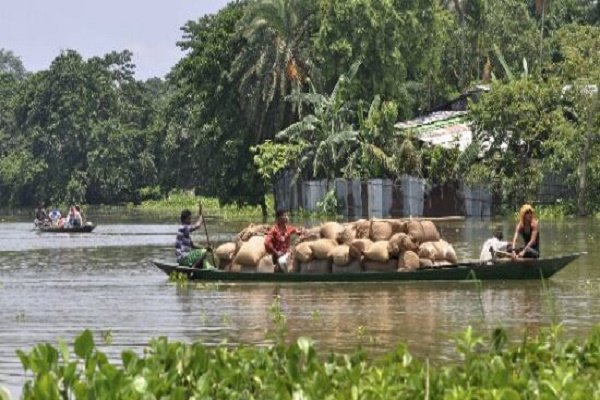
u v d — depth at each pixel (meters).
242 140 82.31
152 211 116.50
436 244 31.38
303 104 80.75
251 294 28.62
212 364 12.17
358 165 73.69
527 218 31.23
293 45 79.19
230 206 99.88
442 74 95.62
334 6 78.50
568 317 23.31
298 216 78.25
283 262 31.61
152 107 142.75
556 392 10.97
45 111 134.12
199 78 84.56
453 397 10.70
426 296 27.45
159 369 11.80
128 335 21.67
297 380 11.63
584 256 39.53
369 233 31.33
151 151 133.88
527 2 105.81
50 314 25.33
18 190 134.00
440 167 69.56
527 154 68.62
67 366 11.15
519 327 21.84
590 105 65.06
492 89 67.88
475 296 27.28
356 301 26.69
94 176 130.88
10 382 16.66
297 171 76.50
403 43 81.50
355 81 78.88
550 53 93.81
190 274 32.22
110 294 29.58
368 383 11.46
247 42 79.75
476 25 93.69
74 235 67.12
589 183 67.44
